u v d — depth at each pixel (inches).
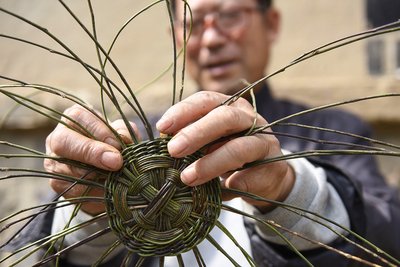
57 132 25.5
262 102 57.4
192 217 24.7
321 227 31.8
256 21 57.0
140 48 87.4
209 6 55.6
